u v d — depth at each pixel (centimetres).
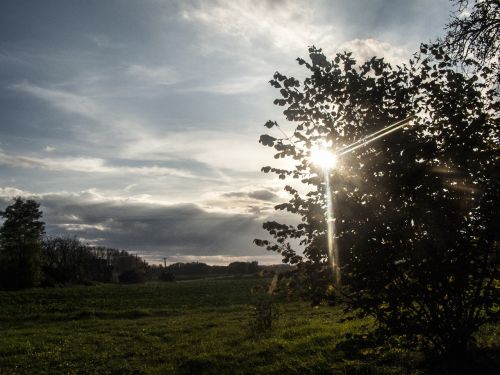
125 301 5066
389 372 882
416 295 740
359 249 731
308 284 765
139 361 1530
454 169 740
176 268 16512
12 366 1541
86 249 12156
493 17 1167
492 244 706
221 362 1294
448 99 834
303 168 827
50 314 3775
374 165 773
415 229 746
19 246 8494
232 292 5853
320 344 1325
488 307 745
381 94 823
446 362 757
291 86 848
